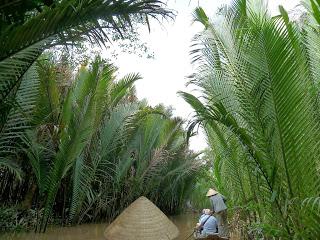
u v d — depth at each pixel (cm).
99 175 1377
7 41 346
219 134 634
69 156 1000
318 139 475
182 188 1938
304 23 600
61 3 330
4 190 1169
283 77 471
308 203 418
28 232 1026
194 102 527
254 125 498
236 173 659
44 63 951
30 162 1055
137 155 1520
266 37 486
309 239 446
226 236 743
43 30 346
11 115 651
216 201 768
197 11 607
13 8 337
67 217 1254
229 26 553
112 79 1233
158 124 1545
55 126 1102
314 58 560
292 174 471
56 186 1036
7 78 427
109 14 335
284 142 470
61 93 1217
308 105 476
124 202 1461
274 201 491
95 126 1135
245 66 519
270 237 576
